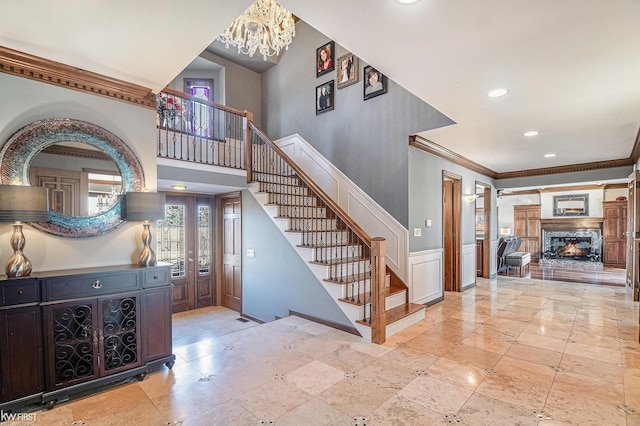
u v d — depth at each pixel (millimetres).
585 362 2840
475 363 2820
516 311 4477
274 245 4594
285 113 6602
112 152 2711
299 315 4180
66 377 2254
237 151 6562
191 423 1990
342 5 1801
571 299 5207
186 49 2258
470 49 2268
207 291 5832
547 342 3311
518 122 3832
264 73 7176
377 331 3268
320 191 4227
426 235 4785
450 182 5879
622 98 3115
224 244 5812
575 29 2010
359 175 5051
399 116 4527
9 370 2049
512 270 8758
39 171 2375
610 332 3613
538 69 2551
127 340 2531
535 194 11594
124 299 2518
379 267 3268
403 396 2287
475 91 2971
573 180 6547
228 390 2381
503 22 1951
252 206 5016
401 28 2023
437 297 5000
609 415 2059
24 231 2328
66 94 2506
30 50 2234
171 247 5434
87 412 2121
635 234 5082
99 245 2678
